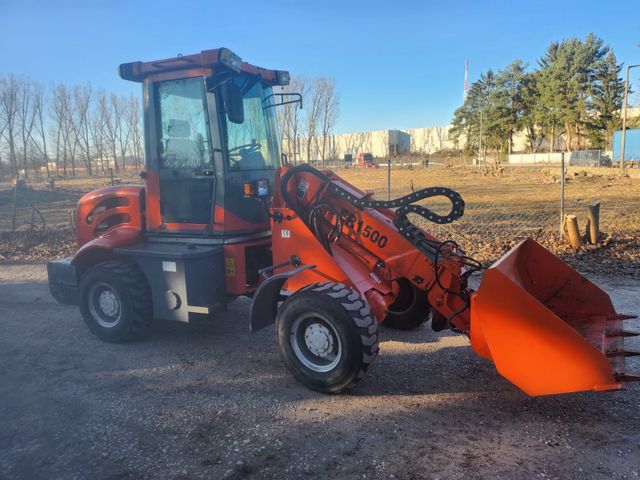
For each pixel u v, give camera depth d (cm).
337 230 454
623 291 664
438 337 540
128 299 512
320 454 327
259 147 542
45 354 518
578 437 340
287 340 422
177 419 378
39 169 6438
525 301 338
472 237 1061
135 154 6638
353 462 318
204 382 443
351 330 388
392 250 444
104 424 373
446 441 339
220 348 527
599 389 324
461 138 7412
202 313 485
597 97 5466
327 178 454
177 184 523
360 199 445
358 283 421
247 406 396
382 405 392
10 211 2006
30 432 364
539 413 374
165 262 496
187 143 510
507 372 350
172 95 510
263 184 509
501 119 6019
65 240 1225
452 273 425
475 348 375
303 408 390
